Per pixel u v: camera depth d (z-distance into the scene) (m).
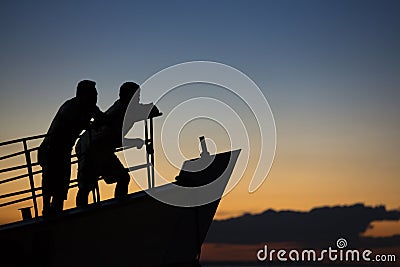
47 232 9.92
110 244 10.35
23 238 9.88
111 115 10.34
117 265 10.45
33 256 9.91
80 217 9.99
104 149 10.31
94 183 10.22
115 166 10.47
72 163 10.03
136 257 10.60
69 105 9.73
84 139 10.43
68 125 9.66
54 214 9.98
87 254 10.20
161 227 10.81
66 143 9.75
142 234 10.62
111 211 10.27
